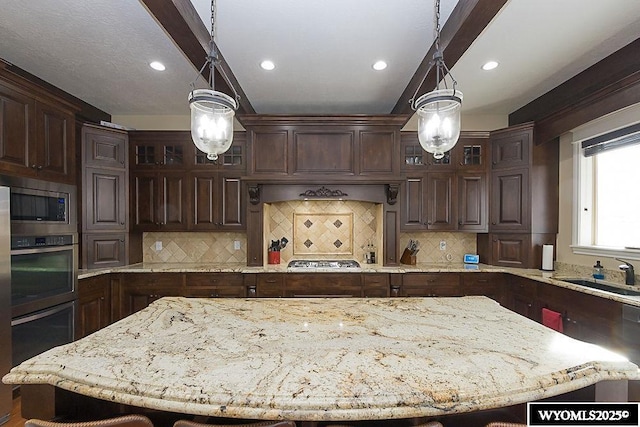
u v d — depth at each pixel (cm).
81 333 298
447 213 374
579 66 278
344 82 308
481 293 345
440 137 169
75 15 210
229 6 197
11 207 227
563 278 297
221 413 84
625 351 214
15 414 221
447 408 85
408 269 344
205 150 173
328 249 405
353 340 126
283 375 97
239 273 344
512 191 357
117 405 122
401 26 219
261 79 301
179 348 117
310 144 356
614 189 296
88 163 343
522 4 198
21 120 238
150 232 388
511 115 393
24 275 235
